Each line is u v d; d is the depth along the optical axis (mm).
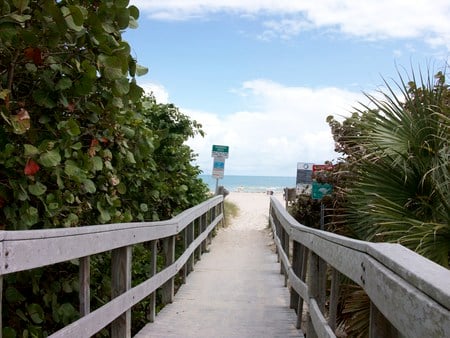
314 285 3660
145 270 5727
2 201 2816
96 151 3654
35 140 3043
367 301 3682
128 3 3285
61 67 3141
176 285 6848
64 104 3160
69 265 3543
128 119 4102
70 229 2545
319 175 6602
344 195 5156
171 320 5020
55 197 3143
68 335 2502
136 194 5648
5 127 2783
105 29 3209
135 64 3598
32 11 2938
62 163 3277
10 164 2762
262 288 6621
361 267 2045
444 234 3551
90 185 3441
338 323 4484
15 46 2830
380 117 4453
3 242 1921
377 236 4125
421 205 4062
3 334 2463
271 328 4777
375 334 1903
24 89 3305
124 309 3490
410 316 1353
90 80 3119
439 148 4059
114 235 3248
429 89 4250
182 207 8094
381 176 4219
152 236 4379
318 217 8852
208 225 10180
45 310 3486
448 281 1230
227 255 9555
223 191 14500
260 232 13266
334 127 6199
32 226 3295
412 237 3646
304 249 4492
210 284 6840
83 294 2836
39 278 3186
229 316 5211
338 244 2584
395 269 1547
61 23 2797
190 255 7316
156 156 7289
